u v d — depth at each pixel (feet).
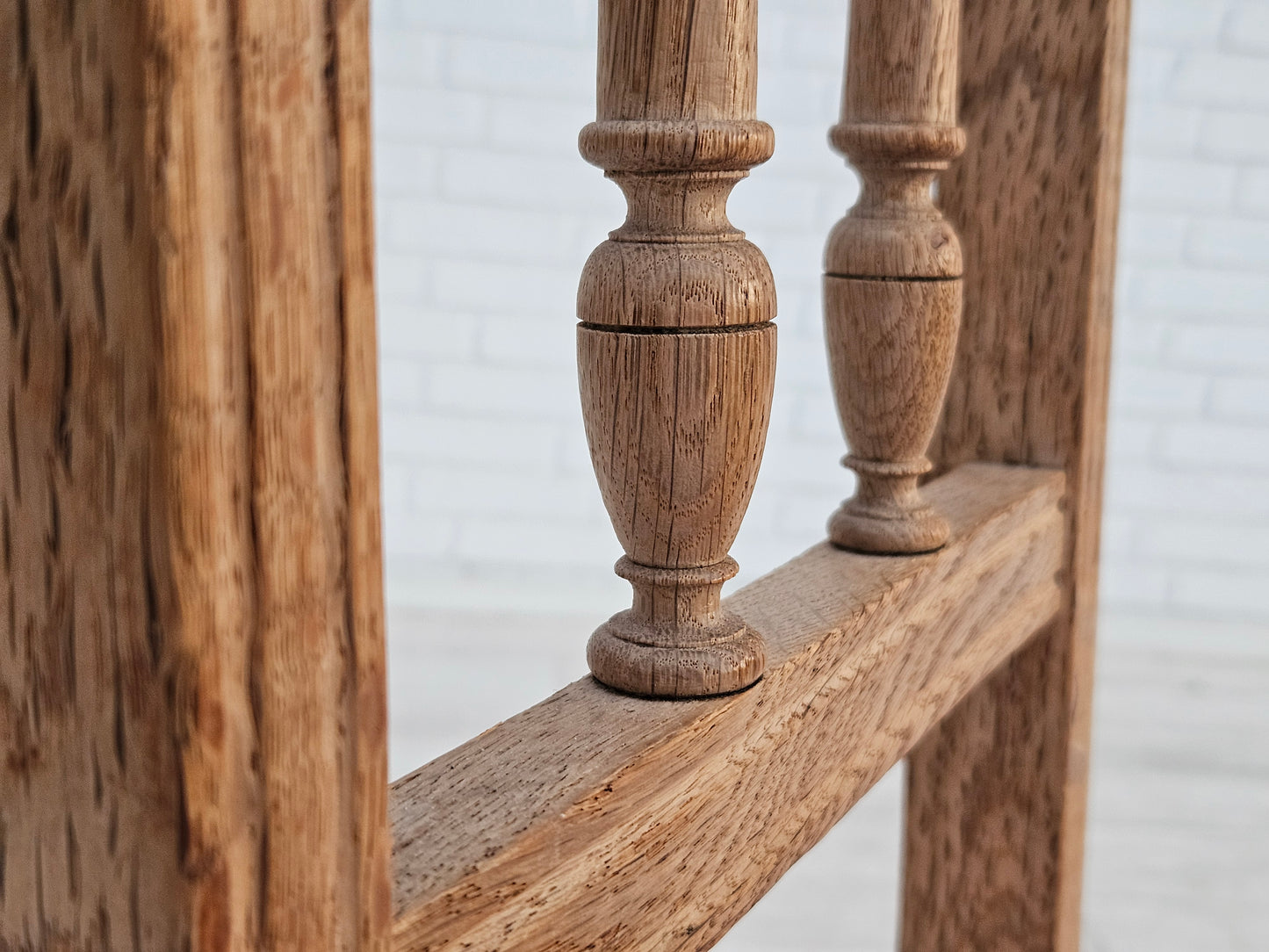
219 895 0.77
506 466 5.60
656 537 1.40
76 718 0.78
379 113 5.27
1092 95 2.41
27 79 0.71
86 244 0.71
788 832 1.59
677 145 1.24
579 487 5.62
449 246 5.41
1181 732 4.91
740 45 1.27
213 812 0.75
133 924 0.78
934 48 1.86
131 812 0.77
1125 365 5.53
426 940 1.02
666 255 1.28
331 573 0.80
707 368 1.29
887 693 1.84
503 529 5.65
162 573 0.72
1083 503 2.59
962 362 2.65
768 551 5.78
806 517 5.74
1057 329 2.53
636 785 1.27
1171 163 5.32
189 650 0.73
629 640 1.45
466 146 5.32
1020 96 2.49
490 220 5.39
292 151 0.73
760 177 5.43
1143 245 5.41
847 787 1.74
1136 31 5.21
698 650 1.43
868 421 1.98
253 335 0.73
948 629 2.04
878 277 1.90
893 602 1.81
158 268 0.68
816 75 5.34
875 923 3.84
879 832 4.46
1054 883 2.72
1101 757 4.72
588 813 1.20
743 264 1.29
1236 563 5.66
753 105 1.31
